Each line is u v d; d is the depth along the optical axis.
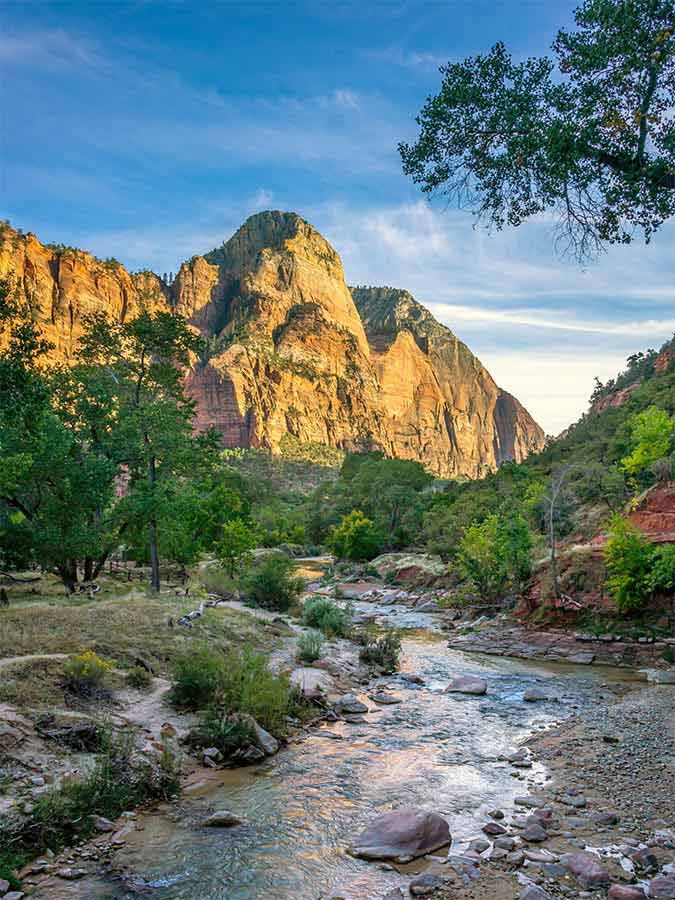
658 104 8.45
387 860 7.95
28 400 17.83
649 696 18.66
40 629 16.30
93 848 8.08
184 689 13.54
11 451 24.91
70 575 28.41
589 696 18.64
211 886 7.26
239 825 9.02
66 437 27.53
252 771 11.42
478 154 9.24
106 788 9.30
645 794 10.42
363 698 17.77
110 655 15.30
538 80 8.70
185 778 10.77
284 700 14.53
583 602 28.55
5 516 27.50
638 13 8.09
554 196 8.95
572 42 8.63
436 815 8.79
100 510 30.19
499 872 7.60
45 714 10.95
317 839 8.61
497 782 11.05
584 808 9.77
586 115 8.27
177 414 32.22
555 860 7.91
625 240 8.85
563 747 13.27
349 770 11.59
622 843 8.44
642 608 26.58
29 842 7.91
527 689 19.58
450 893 7.10
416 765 11.98
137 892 7.07
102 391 31.72
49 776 9.34
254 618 25.09
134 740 11.21
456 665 23.53
